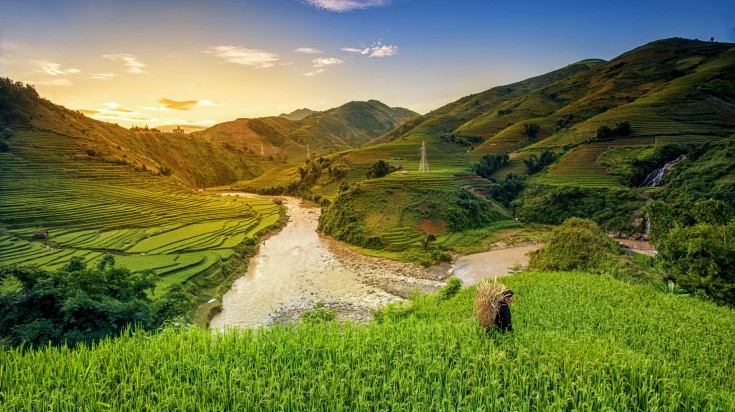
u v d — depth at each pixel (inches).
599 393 322.7
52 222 3255.4
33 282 1063.0
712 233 1189.1
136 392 303.3
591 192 3617.1
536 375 338.3
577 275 1129.4
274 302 1985.7
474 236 3181.6
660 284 1226.6
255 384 311.0
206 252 2610.7
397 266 2593.5
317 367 349.4
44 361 334.6
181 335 390.3
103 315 959.0
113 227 3304.6
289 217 4387.3
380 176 4443.9
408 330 433.1
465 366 355.9
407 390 319.6
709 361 571.8
